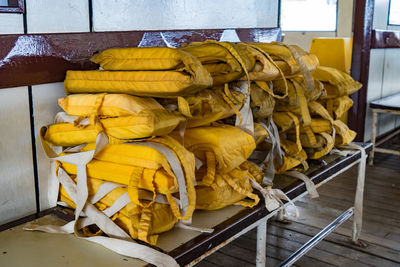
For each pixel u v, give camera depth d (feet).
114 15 7.41
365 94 18.15
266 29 11.58
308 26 34.04
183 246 5.16
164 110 5.49
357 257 9.80
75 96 5.94
